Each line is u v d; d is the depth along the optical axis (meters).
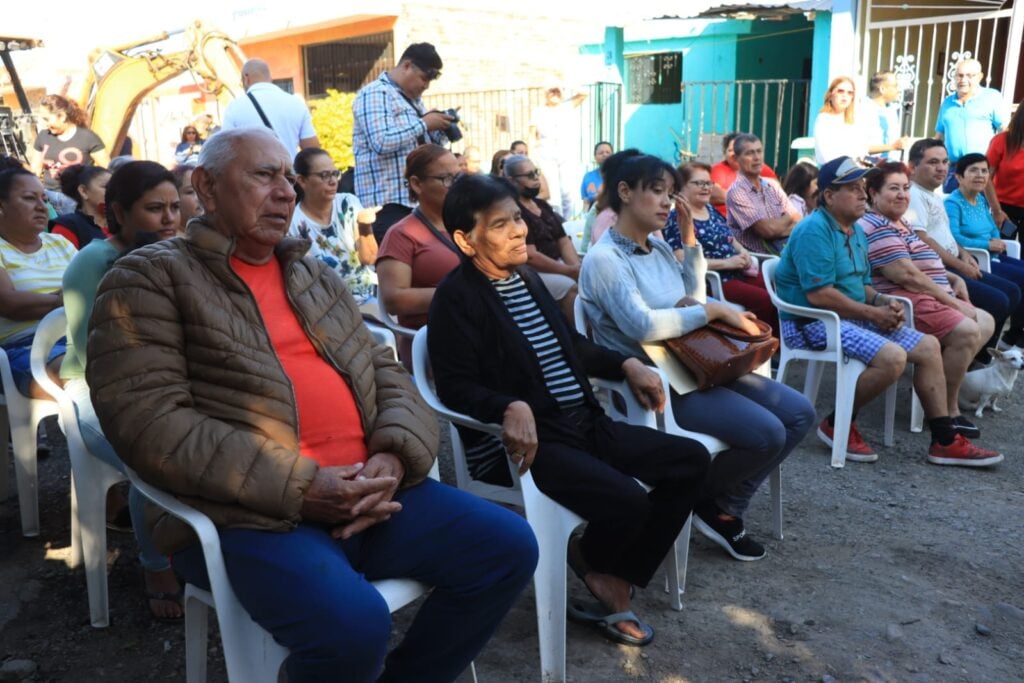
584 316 3.60
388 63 13.34
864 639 2.93
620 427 2.96
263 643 2.10
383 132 5.25
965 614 3.09
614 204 3.52
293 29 14.00
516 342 2.85
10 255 3.98
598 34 13.43
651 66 14.59
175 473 2.04
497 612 2.27
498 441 2.97
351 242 4.73
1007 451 4.68
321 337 2.37
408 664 2.32
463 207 2.82
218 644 2.89
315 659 1.97
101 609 2.96
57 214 6.17
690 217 3.79
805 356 4.57
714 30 13.49
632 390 3.19
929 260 5.09
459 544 2.22
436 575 2.23
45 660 2.80
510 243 2.83
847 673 2.75
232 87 10.27
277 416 2.20
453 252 3.89
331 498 2.12
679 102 14.30
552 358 2.97
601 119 12.48
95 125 10.41
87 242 4.52
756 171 6.11
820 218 4.53
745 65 13.49
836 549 3.56
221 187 2.22
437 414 2.89
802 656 2.83
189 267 2.19
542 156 10.94
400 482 2.36
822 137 7.32
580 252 6.11
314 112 12.35
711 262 5.48
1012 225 6.91
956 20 9.52
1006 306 5.49
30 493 3.55
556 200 11.02
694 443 2.88
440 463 4.39
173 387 2.10
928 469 4.43
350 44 13.95
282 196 2.26
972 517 3.86
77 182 4.54
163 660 2.81
